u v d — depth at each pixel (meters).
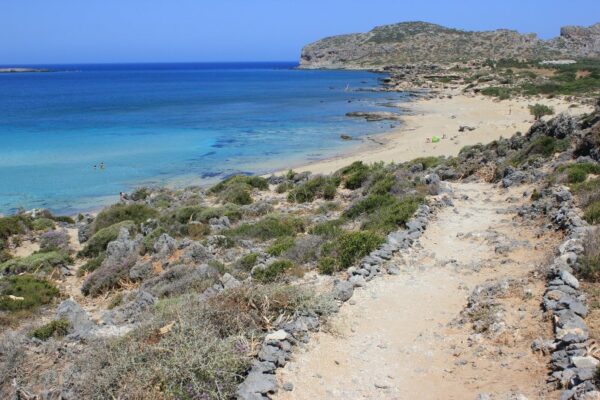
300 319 9.68
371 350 9.05
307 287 11.41
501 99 88.62
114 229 24.84
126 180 43.44
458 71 157.12
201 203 31.19
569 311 8.62
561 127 26.64
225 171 46.22
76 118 79.19
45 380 9.17
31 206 36.59
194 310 9.56
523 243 13.65
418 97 107.31
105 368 8.36
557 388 6.88
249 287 10.47
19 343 10.78
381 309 10.73
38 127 69.44
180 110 91.06
